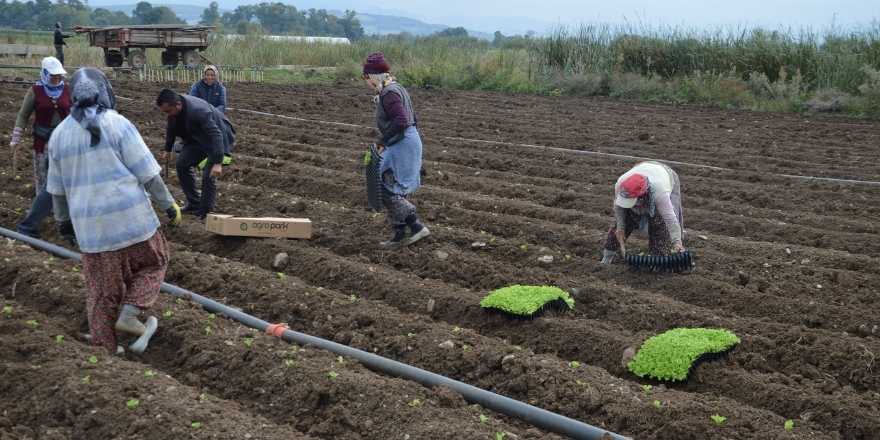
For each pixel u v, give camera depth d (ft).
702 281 22.72
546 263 24.70
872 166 41.65
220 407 15.39
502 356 17.93
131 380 15.99
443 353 18.40
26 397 15.65
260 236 25.95
